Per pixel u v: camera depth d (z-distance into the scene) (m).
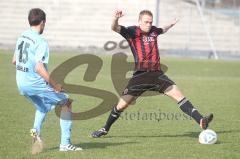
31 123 30.61
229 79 59.56
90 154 23.27
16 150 23.81
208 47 100.12
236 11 112.69
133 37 26.58
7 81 50.97
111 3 102.25
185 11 103.00
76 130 29.25
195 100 42.53
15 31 101.56
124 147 24.94
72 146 23.91
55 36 100.44
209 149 24.69
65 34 100.44
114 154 23.39
